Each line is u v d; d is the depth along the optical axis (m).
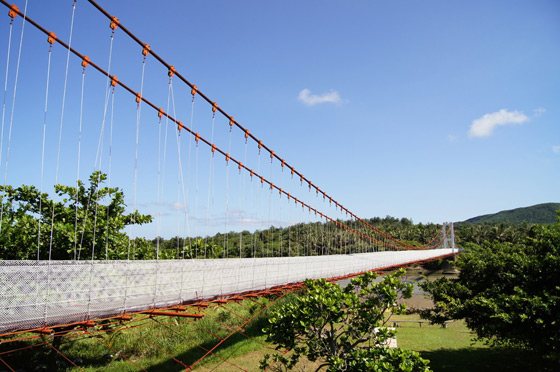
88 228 11.56
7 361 12.12
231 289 10.91
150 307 7.55
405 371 7.38
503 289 12.77
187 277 9.09
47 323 5.71
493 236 70.56
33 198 11.89
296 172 21.75
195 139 12.06
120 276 7.15
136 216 13.66
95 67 8.25
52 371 11.19
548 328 9.91
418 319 23.20
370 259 27.84
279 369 9.88
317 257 18.78
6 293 5.29
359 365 7.96
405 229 82.00
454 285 14.46
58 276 6.01
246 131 15.84
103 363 13.93
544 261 11.52
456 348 16.53
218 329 18.20
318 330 9.38
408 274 57.25
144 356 15.00
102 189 12.60
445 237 72.88
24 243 10.71
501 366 13.69
